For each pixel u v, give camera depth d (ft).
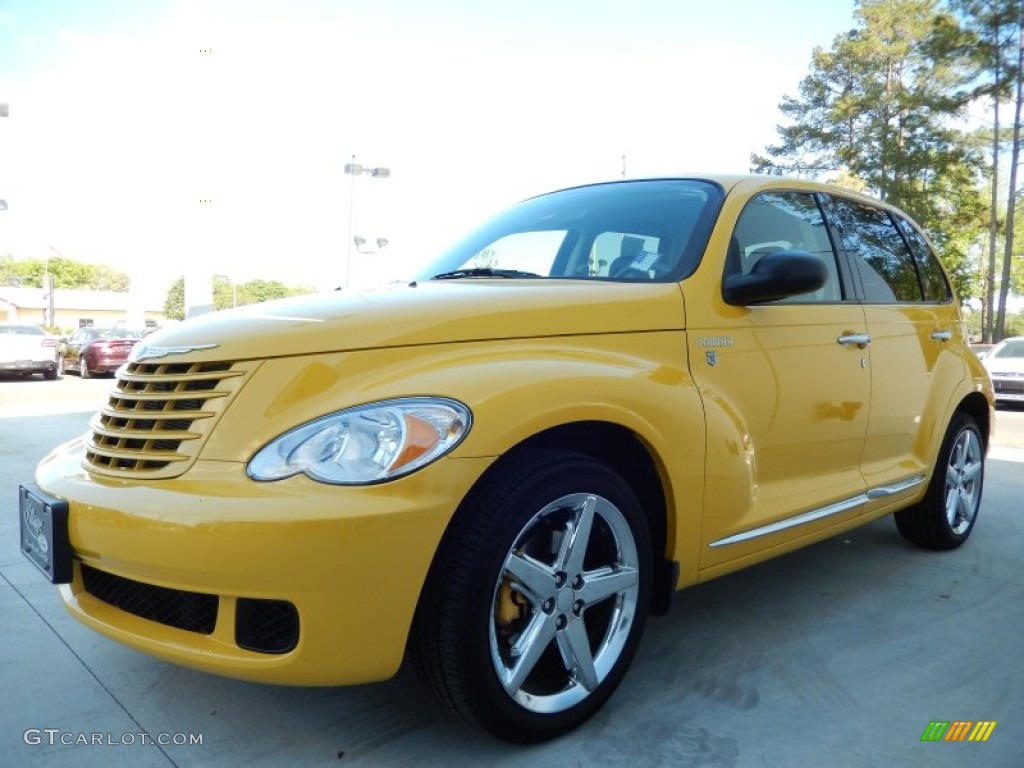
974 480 14.96
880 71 131.75
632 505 7.93
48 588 11.51
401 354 7.17
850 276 11.96
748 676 9.07
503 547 6.79
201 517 6.28
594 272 10.11
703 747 7.54
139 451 7.09
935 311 13.89
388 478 6.39
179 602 6.92
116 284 331.16
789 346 10.14
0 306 222.07
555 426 7.32
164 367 7.38
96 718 7.93
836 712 8.25
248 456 6.61
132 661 9.18
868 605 11.45
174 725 7.82
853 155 126.62
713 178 10.88
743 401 9.39
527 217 12.00
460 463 6.59
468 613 6.64
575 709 7.62
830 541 14.96
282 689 8.58
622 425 7.75
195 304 40.24
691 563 8.70
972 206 129.90
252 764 7.18
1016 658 9.66
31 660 9.18
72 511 7.03
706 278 9.39
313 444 6.51
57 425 28.66
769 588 12.18
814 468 10.66
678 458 8.27
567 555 7.40
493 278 10.03
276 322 7.41
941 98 111.04
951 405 13.48
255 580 6.20
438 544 6.58
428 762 7.25
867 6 133.49
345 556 6.22
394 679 8.88
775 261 9.15
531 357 7.54
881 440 11.96
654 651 9.74
